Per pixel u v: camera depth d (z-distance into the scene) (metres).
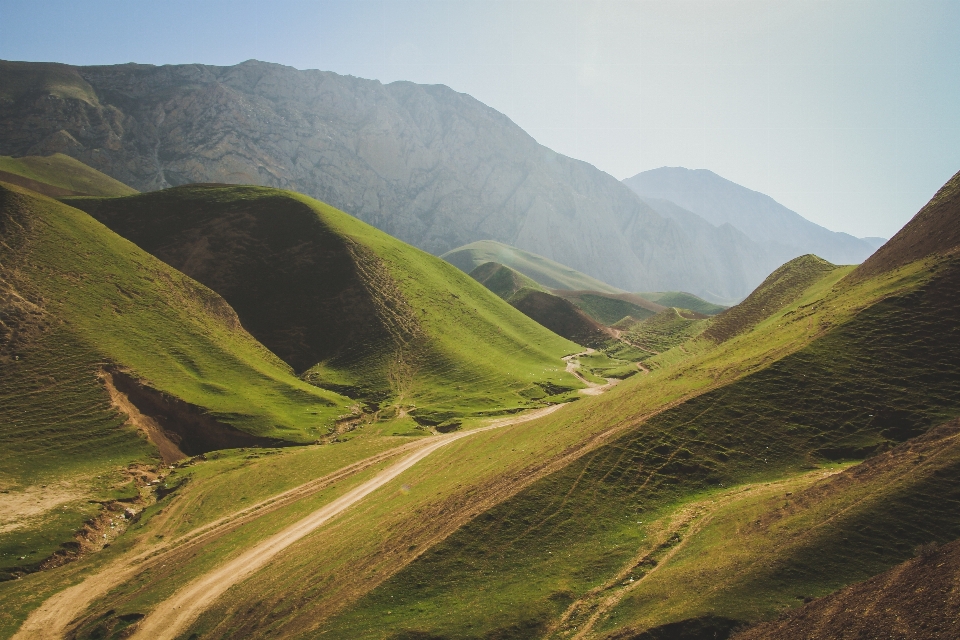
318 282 144.00
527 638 29.55
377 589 35.53
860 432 43.97
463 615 31.81
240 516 59.34
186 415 83.06
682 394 55.06
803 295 103.00
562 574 34.34
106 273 104.12
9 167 197.75
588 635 28.62
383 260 158.75
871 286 65.38
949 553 24.00
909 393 45.84
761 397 48.81
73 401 75.75
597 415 64.25
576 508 40.53
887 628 21.27
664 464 43.84
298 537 51.56
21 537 52.16
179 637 37.12
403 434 91.81
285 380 107.88
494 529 39.38
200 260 143.88
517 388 123.19
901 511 30.42
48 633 39.75
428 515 46.69
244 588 42.03
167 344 97.69
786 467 42.38
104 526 58.22
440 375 124.12
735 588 28.52
